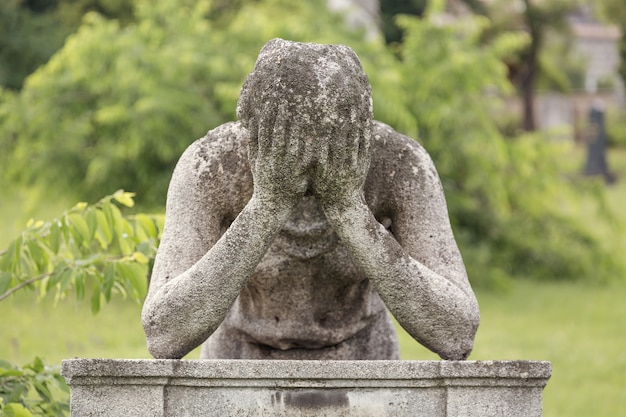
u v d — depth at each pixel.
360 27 16.69
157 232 6.00
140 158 15.08
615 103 51.88
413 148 4.25
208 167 4.18
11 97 15.74
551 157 17.80
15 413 5.00
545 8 36.50
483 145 16.75
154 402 3.75
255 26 16.47
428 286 3.89
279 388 3.77
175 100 14.83
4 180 15.84
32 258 5.44
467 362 3.78
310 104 3.61
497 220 17.84
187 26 16.41
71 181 15.38
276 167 3.67
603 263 18.30
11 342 9.45
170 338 3.90
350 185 3.74
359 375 3.76
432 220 4.15
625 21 40.31
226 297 3.84
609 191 31.16
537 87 43.75
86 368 3.71
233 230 3.81
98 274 5.44
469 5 35.25
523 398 3.81
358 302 4.41
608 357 12.00
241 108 3.73
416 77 16.73
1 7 24.73
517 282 17.94
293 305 4.32
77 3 28.11
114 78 15.15
